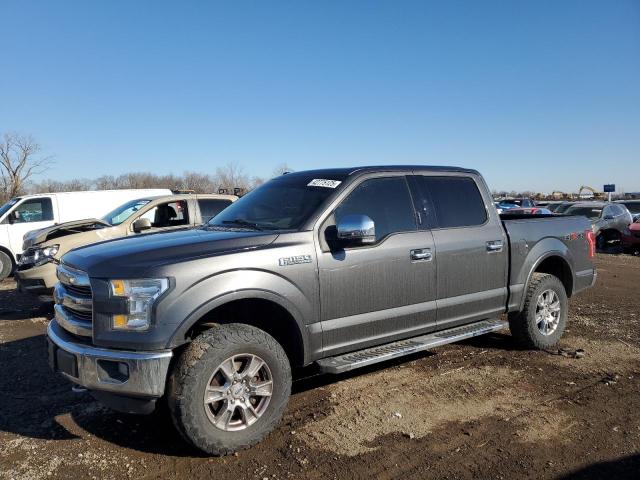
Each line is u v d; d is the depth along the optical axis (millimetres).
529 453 3594
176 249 3648
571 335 6520
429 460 3506
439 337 4789
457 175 5312
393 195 4715
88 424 4086
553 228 6000
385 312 4422
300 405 4422
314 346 4027
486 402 4453
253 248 3779
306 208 4289
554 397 4559
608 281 10820
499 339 6359
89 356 3395
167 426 4043
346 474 3338
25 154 46375
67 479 3293
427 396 4590
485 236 5223
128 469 3408
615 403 4418
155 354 3322
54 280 7887
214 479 3285
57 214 12992
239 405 3596
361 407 4363
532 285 5695
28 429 4004
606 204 18703
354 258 4215
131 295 3357
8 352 6023
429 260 4707
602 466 3422
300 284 3908
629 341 6250
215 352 3459
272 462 3486
